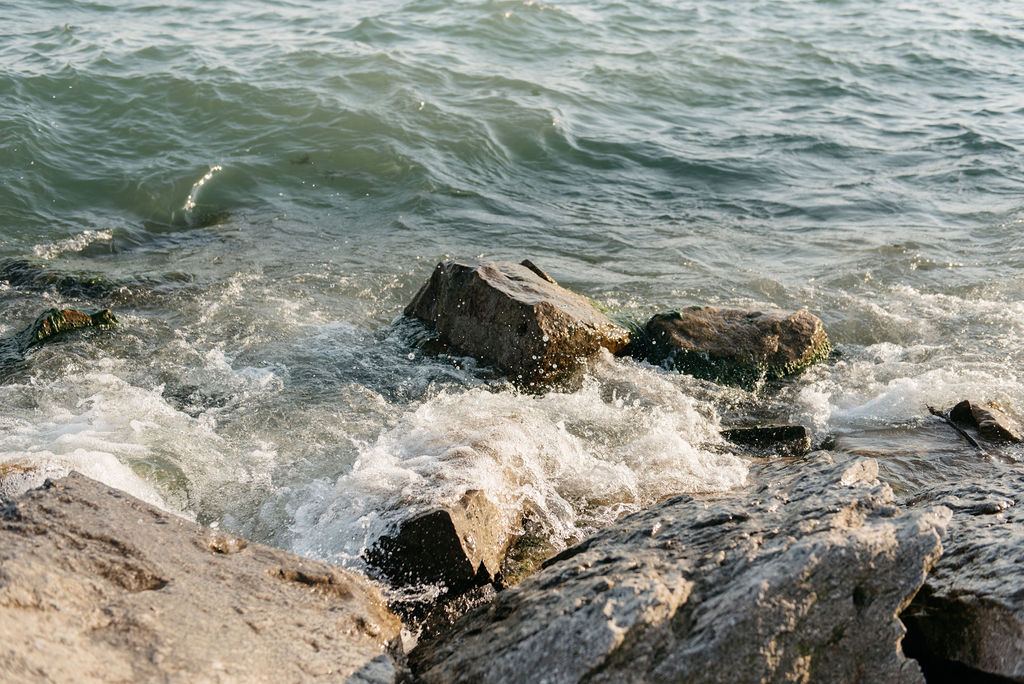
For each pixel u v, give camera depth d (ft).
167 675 11.41
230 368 25.41
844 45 68.08
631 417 23.48
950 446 22.30
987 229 38.78
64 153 42.34
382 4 70.18
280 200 40.81
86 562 13.30
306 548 17.22
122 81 49.19
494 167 44.86
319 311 29.99
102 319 27.35
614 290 32.65
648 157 46.93
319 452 20.98
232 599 13.50
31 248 34.91
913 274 34.47
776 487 16.30
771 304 31.78
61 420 21.80
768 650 12.29
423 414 22.56
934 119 53.52
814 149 48.75
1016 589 14.19
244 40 58.70
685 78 59.11
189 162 42.68
